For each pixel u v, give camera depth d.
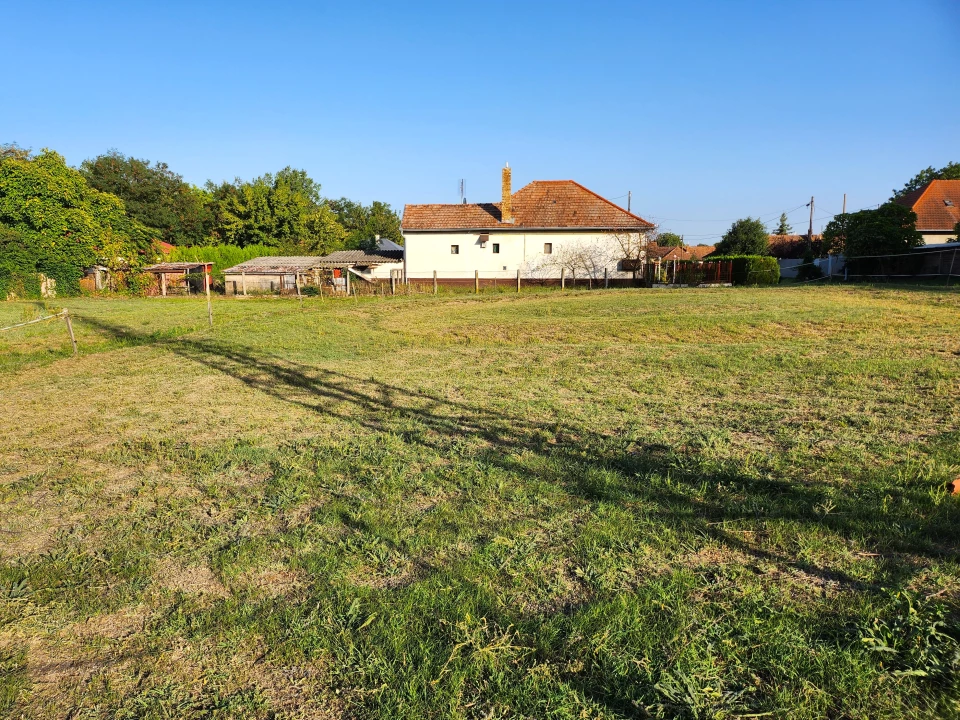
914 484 4.58
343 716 2.55
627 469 5.29
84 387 10.16
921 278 30.05
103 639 3.13
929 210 39.91
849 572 3.43
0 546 4.27
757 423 6.63
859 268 32.75
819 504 4.30
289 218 59.31
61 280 35.88
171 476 5.60
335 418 7.53
